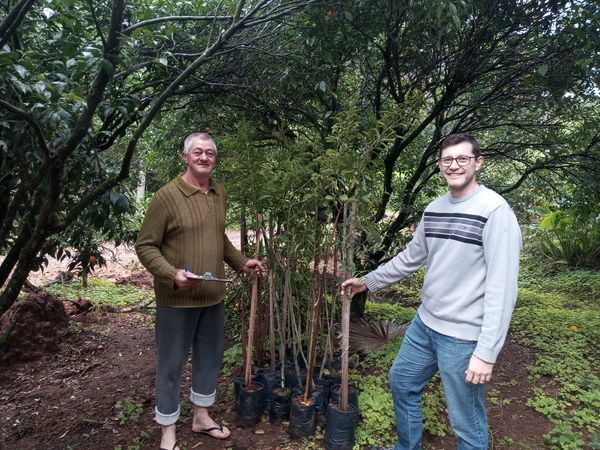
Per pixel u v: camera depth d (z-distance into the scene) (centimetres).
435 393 318
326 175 241
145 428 289
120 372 385
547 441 273
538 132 461
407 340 229
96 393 344
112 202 268
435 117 412
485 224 190
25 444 282
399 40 352
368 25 324
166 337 240
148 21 222
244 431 276
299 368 308
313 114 406
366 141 251
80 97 184
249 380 282
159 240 233
